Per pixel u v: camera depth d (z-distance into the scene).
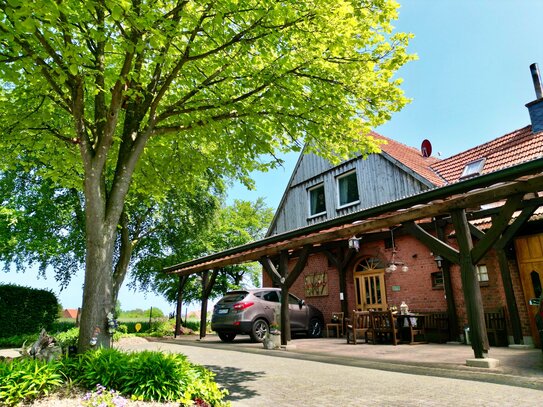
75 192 18.23
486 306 9.81
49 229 18.09
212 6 5.04
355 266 14.12
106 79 6.41
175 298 25.00
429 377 5.48
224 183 21.62
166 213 19.59
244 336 15.15
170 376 4.09
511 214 5.80
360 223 8.02
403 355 7.81
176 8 5.39
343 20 5.28
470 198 6.18
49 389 3.88
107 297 5.48
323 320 14.06
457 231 6.46
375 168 14.78
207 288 14.73
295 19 5.30
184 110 6.73
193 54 5.98
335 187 16.62
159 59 5.21
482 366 5.88
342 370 6.35
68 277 19.83
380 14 5.72
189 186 9.10
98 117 6.40
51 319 17.30
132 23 4.63
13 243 16.59
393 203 7.29
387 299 12.62
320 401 4.29
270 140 7.36
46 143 7.38
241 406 4.12
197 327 23.00
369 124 6.91
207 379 4.47
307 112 6.45
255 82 6.23
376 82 6.36
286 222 19.31
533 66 12.76
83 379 4.17
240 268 26.41
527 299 9.21
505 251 9.32
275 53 6.45
